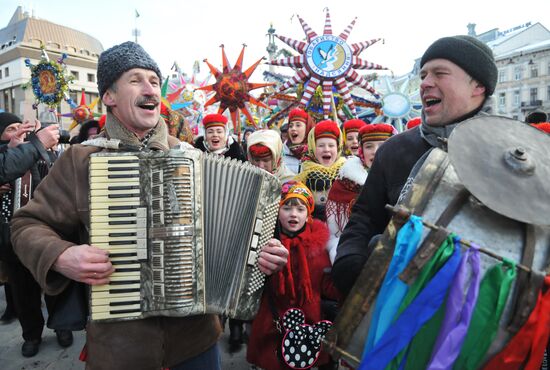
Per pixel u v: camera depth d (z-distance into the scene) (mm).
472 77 1432
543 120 4227
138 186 1476
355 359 1233
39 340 3217
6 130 3336
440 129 1463
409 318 1117
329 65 7895
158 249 1458
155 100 1631
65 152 1613
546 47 35312
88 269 1393
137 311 1478
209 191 1599
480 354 1094
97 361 1524
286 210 2463
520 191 1136
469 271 1107
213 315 1805
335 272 1494
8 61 36031
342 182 3010
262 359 2338
